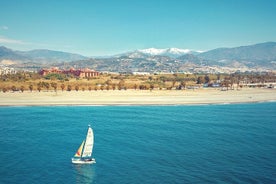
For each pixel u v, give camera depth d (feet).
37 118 569.23
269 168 293.84
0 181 262.88
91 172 286.46
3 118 567.59
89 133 321.52
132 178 271.08
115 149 359.46
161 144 381.81
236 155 335.47
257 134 442.09
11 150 355.56
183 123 528.63
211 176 273.95
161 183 260.01
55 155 338.54
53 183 260.83
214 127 493.36
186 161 315.37
